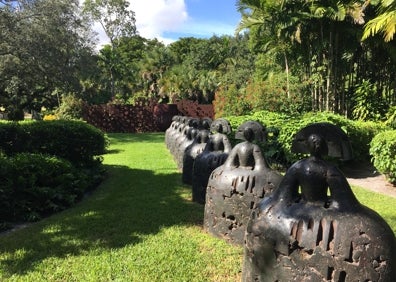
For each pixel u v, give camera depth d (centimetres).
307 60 1437
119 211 569
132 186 742
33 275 363
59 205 585
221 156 592
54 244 441
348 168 960
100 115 2256
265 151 937
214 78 2900
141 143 1608
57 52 1942
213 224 461
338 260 253
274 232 277
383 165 750
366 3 1084
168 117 2400
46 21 1859
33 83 2045
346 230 255
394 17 849
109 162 1058
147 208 584
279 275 274
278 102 1387
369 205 608
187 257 402
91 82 3050
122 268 378
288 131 891
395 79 1441
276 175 430
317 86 1340
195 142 763
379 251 251
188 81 2922
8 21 1778
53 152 791
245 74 2559
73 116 2120
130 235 467
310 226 265
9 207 528
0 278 359
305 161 285
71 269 376
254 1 1257
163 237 459
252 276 294
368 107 1238
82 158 830
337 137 284
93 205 605
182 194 675
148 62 3359
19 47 1814
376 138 775
